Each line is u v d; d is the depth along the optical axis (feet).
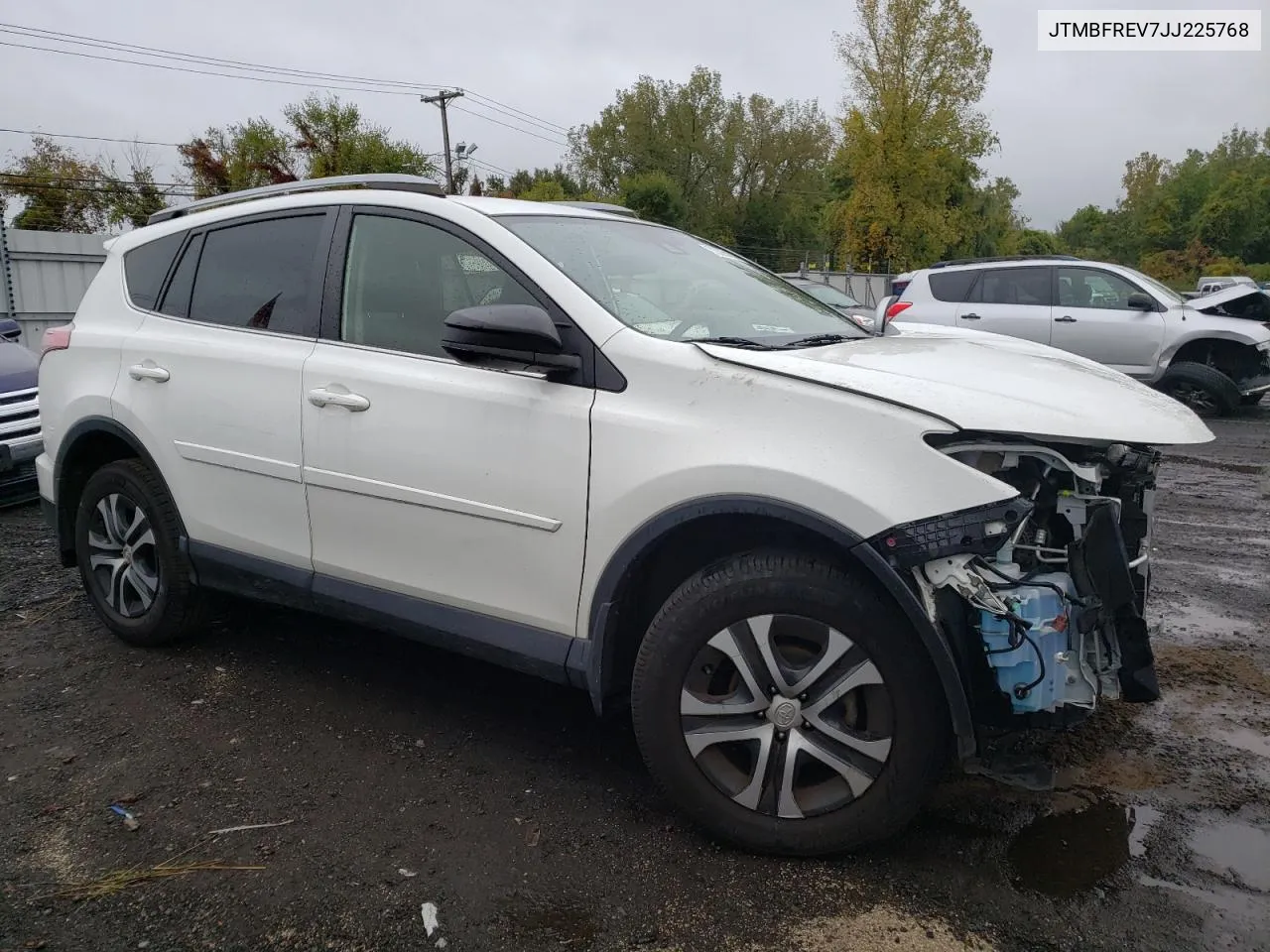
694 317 10.44
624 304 9.95
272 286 12.01
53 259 48.39
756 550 8.80
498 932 7.92
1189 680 12.68
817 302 12.92
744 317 10.91
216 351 12.12
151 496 13.00
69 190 139.74
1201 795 9.86
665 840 9.20
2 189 139.44
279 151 124.26
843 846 8.59
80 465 14.29
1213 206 254.68
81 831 9.38
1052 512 8.54
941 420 7.95
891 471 7.91
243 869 8.77
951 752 8.64
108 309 13.84
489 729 11.52
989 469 8.23
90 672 13.12
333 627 14.83
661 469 8.71
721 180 213.05
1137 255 280.92
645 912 8.14
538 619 9.75
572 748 11.07
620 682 9.66
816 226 213.87
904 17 109.81
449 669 13.26
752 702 8.71
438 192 11.50
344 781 10.28
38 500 23.50
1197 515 21.80
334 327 11.26
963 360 9.70
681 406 8.82
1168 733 11.24
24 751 11.00
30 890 8.50
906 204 114.93
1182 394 38.14
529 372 9.31
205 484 12.29
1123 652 8.80
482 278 10.28
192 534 12.69
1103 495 9.04
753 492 8.29
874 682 8.30
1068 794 9.92
